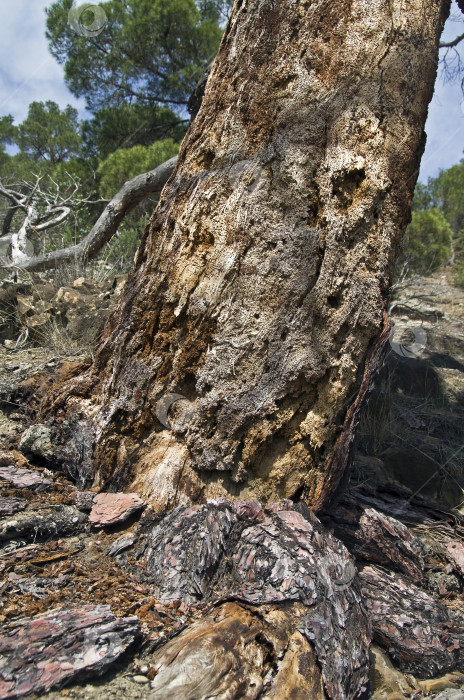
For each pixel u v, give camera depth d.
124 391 2.70
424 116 2.66
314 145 2.41
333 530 2.37
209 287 2.49
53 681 1.58
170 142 10.95
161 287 2.64
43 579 2.09
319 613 1.90
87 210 10.64
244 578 2.05
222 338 2.45
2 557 2.18
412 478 4.04
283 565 2.02
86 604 1.95
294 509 2.28
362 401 2.43
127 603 2.00
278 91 2.45
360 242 2.43
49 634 1.71
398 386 5.92
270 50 2.46
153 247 2.76
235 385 2.43
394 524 2.67
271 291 2.41
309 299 2.38
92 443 2.76
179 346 2.59
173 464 2.49
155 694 1.62
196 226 2.54
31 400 3.44
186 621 1.94
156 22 10.94
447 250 11.30
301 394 2.43
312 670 1.75
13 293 5.27
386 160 2.45
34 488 2.60
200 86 4.59
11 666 1.60
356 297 2.38
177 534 2.26
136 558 2.26
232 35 2.61
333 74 2.41
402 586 2.43
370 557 2.55
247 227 2.44
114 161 10.71
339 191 2.42
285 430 2.43
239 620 1.85
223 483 2.44
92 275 6.72
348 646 1.89
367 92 2.42
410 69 2.50
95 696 1.60
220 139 2.56
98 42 11.68
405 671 2.15
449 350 8.07
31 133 15.30
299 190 2.40
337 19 2.42
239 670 1.70
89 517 2.42
